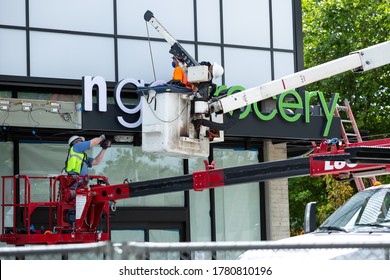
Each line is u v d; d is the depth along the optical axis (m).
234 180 14.19
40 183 20.48
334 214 11.22
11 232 18.33
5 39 19.73
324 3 36.91
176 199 22.27
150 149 14.84
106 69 20.83
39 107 18.55
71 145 17.95
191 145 14.91
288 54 23.42
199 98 14.84
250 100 15.41
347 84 35.84
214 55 22.38
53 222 20.05
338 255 9.06
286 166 13.83
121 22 21.08
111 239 21.12
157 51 21.45
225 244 6.70
